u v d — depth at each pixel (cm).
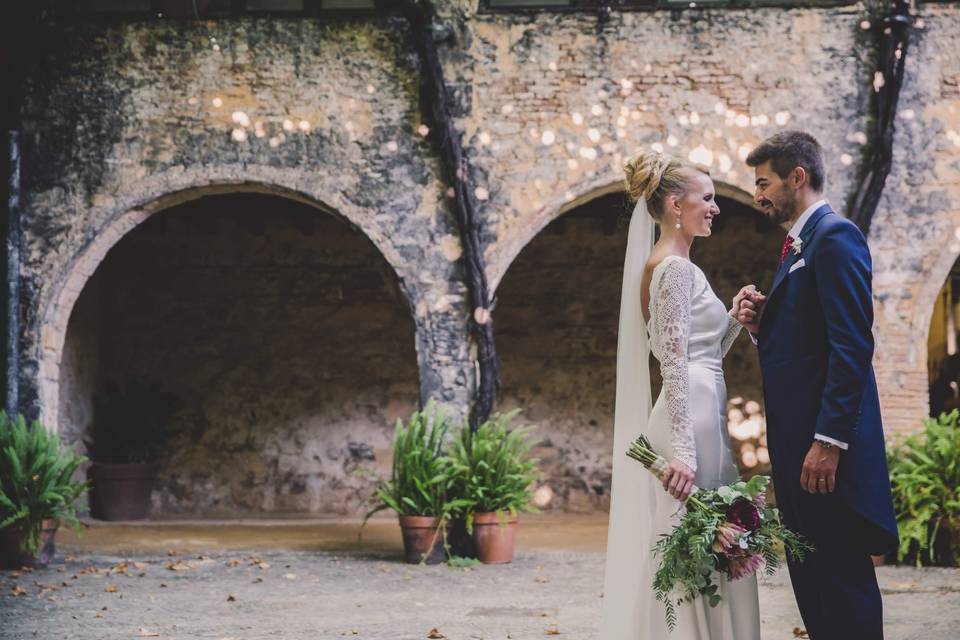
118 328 1202
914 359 842
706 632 300
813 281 299
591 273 1206
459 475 768
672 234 321
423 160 873
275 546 880
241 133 880
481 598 603
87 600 590
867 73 858
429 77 866
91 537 940
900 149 852
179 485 1180
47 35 893
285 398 1198
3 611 551
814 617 294
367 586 652
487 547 762
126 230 894
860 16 861
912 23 855
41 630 496
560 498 1185
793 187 312
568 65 873
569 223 1208
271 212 1154
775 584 629
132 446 1144
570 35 873
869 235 848
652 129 866
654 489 324
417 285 866
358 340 1203
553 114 870
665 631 308
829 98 859
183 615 540
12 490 722
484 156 870
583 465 1188
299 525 1077
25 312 878
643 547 323
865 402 295
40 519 728
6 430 759
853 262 292
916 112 854
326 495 1188
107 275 1206
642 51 871
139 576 694
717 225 1204
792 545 287
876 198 840
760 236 1199
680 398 301
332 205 874
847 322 287
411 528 763
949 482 709
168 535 967
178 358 1199
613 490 334
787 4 866
